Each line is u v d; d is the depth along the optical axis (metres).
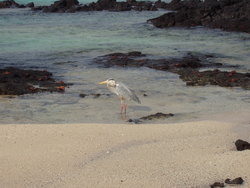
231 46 33.56
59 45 33.69
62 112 18.38
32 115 17.95
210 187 11.27
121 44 34.25
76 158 13.02
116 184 11.34
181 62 26.78
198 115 17.86
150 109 18.80
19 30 41.38
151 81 23.27
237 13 44.22
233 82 22.86
